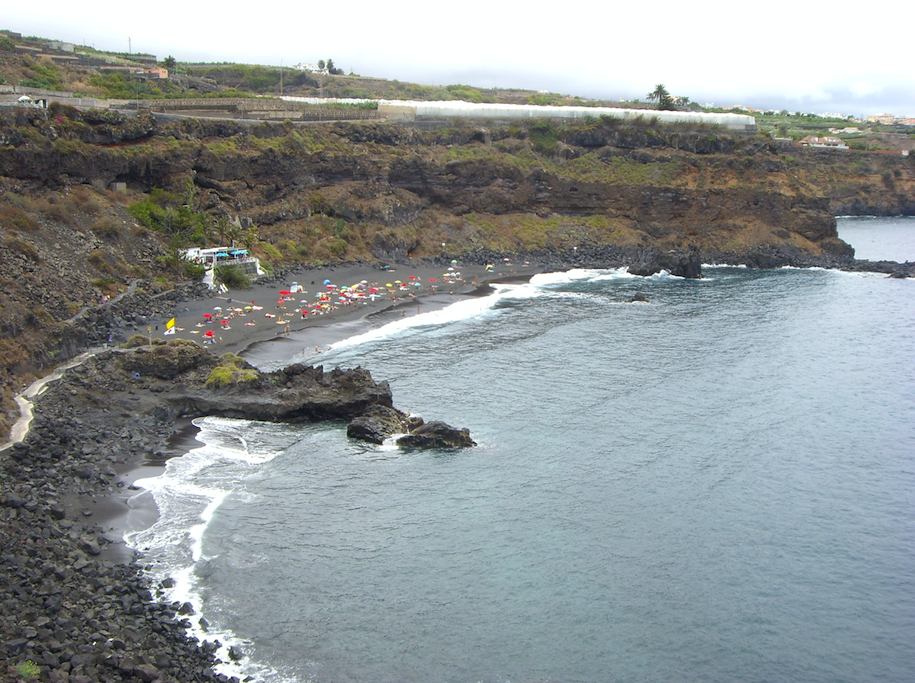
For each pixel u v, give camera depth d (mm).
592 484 65438
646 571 53500
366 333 107938
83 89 170750
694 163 193625
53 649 39531
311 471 65438
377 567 52375
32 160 115375
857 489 66250
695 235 190625
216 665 42125
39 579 45344
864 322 125438
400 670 42969
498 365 96312
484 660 44219
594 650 45594
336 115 183000
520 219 185000
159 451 66250
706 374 95938
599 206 190750
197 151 140500
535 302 134125
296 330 106375
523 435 74750
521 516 59812
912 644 47156
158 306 106312
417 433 71250
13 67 165125
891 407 85938
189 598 47438
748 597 51156
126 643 41469
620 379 92625
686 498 63781
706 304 136375
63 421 65688
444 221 175500
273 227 149000
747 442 75312
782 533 58969
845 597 51438
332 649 44188
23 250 96062
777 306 135875
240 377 76625
